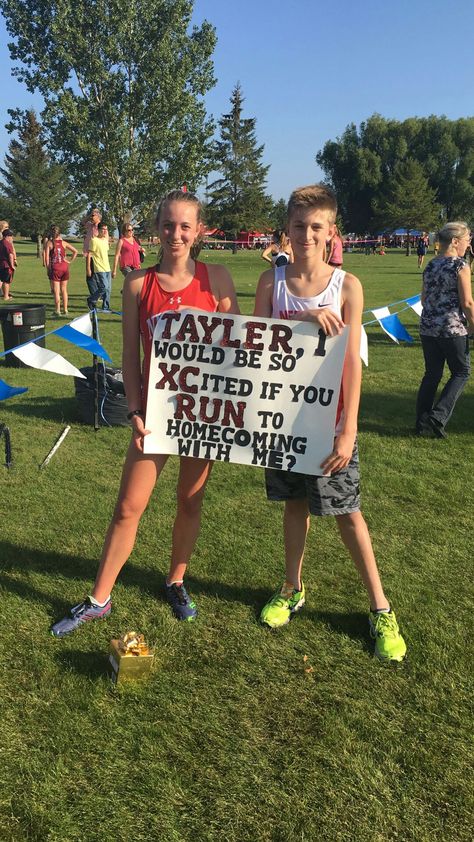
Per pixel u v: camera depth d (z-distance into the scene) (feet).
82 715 7.56
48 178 212.02
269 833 6.18
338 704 7.89
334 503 8.50
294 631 9.31
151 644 8.89
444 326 17.53
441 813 6.43
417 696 8.01
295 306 8.02
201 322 8.09
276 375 8.11
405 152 298.35
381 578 10.77
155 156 135.23
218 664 8.55
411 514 13.38
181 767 6.90
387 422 19.93
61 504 13.42
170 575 9.77
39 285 64.54
